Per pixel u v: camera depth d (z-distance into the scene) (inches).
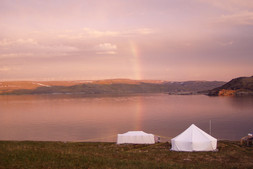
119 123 4889.3
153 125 4537.4
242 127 4232.3
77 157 895.7
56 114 6752.0
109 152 1148.5
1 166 721.0
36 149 999.0
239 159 1101.1
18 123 5073.8
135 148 1481.3
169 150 1391.5
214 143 1405.0
